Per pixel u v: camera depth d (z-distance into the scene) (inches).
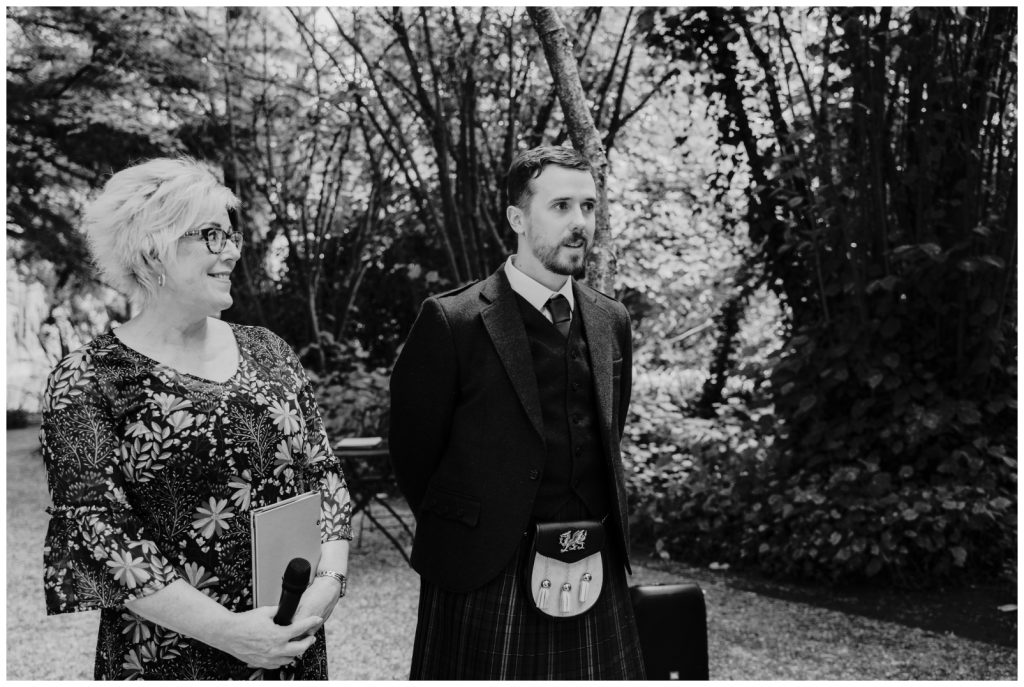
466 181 233.8
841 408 185.9
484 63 230.8
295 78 323.0
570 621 71.2
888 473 170.9
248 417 56.2
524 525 70.7
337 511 61.7
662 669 93.0
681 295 325.7
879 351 176.9
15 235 346.0
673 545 201.0
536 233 72.2
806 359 182.2
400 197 332.2
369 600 169.9
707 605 158.9
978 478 166.9
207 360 57.0
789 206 182.4
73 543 50.1
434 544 73.7
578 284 79.4
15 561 205.6
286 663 52.8
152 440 53.3
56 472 51.4
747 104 208.5
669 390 309.1
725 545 188.7
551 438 72.5
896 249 165.2
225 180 337.7
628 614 76.0
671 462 222.2
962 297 169.9
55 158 331.9
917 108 169.9
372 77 237.0
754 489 188.4
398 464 78.8
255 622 51.3
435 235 261.9
